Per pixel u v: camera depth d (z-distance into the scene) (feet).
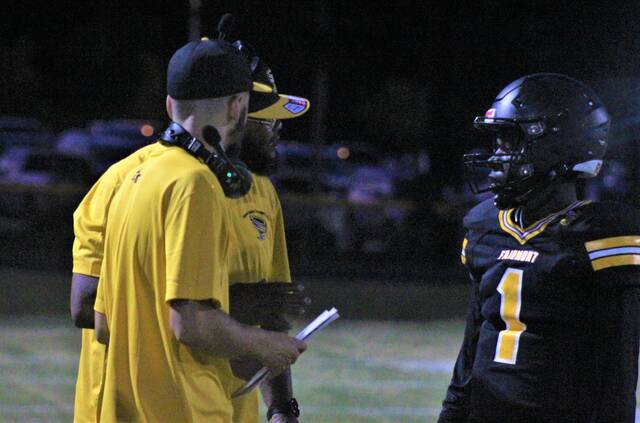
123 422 21.79
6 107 182.80
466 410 24.91
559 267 22.67
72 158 130.62
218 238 21.03
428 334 78.18
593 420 22.54
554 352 22.79
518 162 23.61
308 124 183.62
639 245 22.24
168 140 21.88
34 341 69.26
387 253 129.59
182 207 20.72
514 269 23.32
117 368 21.79
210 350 21.01
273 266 26.43
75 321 24.36
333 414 50.47
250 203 24.68
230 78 21.56
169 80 21.85
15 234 123.24
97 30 181.37
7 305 85.35
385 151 173.58
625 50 141.38
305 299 23.48
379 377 60.49
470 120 142.61
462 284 114.42
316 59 146.51
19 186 116.06
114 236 22.15
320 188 132.26
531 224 23.67
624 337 22.02
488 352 23.71
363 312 89.10
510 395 23.08
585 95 23.85
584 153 23.65
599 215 22.62
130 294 21.59
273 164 25.89
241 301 22.99
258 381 22.63
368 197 139.64
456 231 128.57
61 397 52.70
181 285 20.48
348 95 175.22
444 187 137.39
